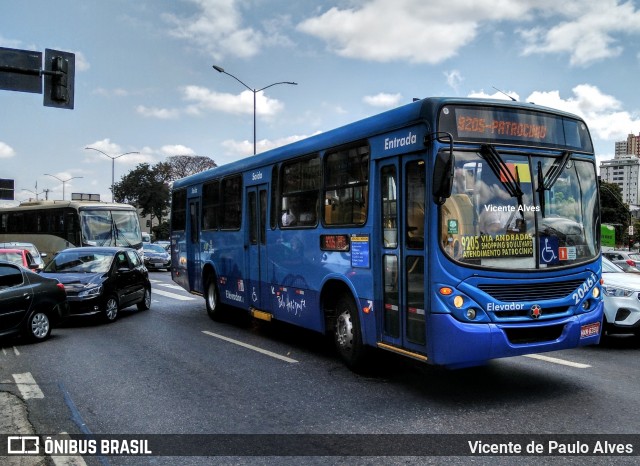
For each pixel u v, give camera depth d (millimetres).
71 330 11047
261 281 9695
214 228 11859
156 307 14906
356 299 7039
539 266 5945
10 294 9273
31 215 28656
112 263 12555
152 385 6703
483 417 5406
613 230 30422
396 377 7008
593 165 6594
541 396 6113
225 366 7688
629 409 5621
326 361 7977
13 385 6762
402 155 6258
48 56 10852
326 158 7828
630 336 10016
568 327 6000
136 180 79750
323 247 7812
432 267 5652
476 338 5566
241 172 10531
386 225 6551
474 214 5762
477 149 5859
